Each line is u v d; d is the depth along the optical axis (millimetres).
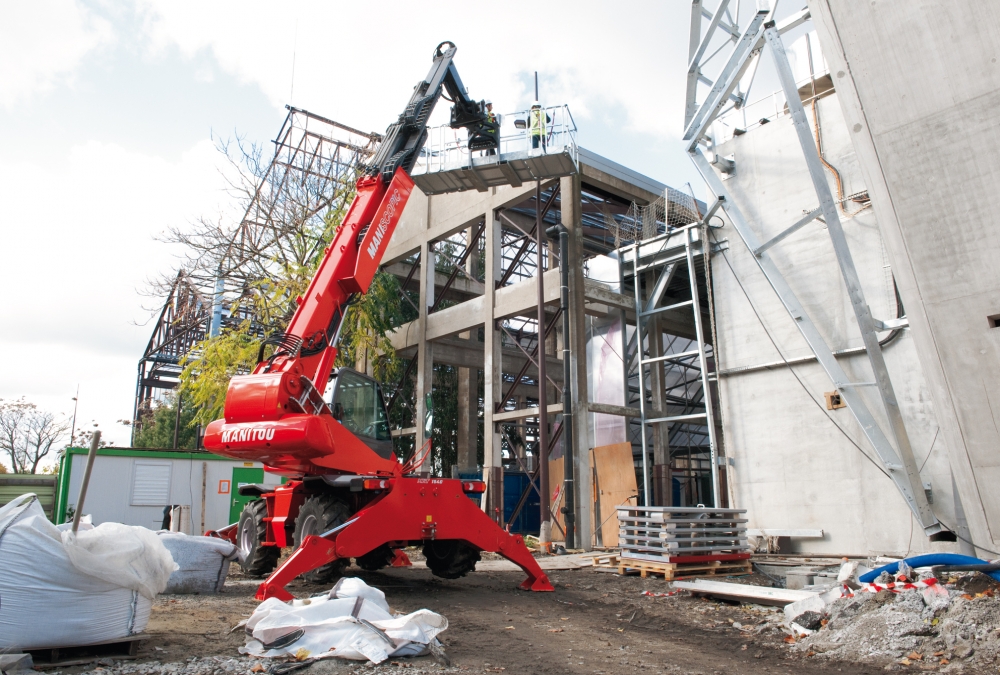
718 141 16734
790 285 14914
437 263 25297
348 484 9383
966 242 9141
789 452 14633
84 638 5352
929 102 9133
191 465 19656
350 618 6082
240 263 22625
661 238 18688
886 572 8211
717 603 9773
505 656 6445
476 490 10719
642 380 18734
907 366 13078
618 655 6742
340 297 10141
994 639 6184
